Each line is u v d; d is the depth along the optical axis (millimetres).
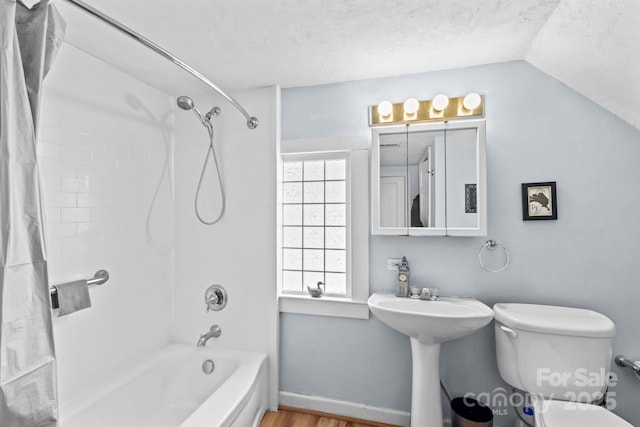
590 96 1687
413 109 1898
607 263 1689
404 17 1419
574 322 1545
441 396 1894
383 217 1946
